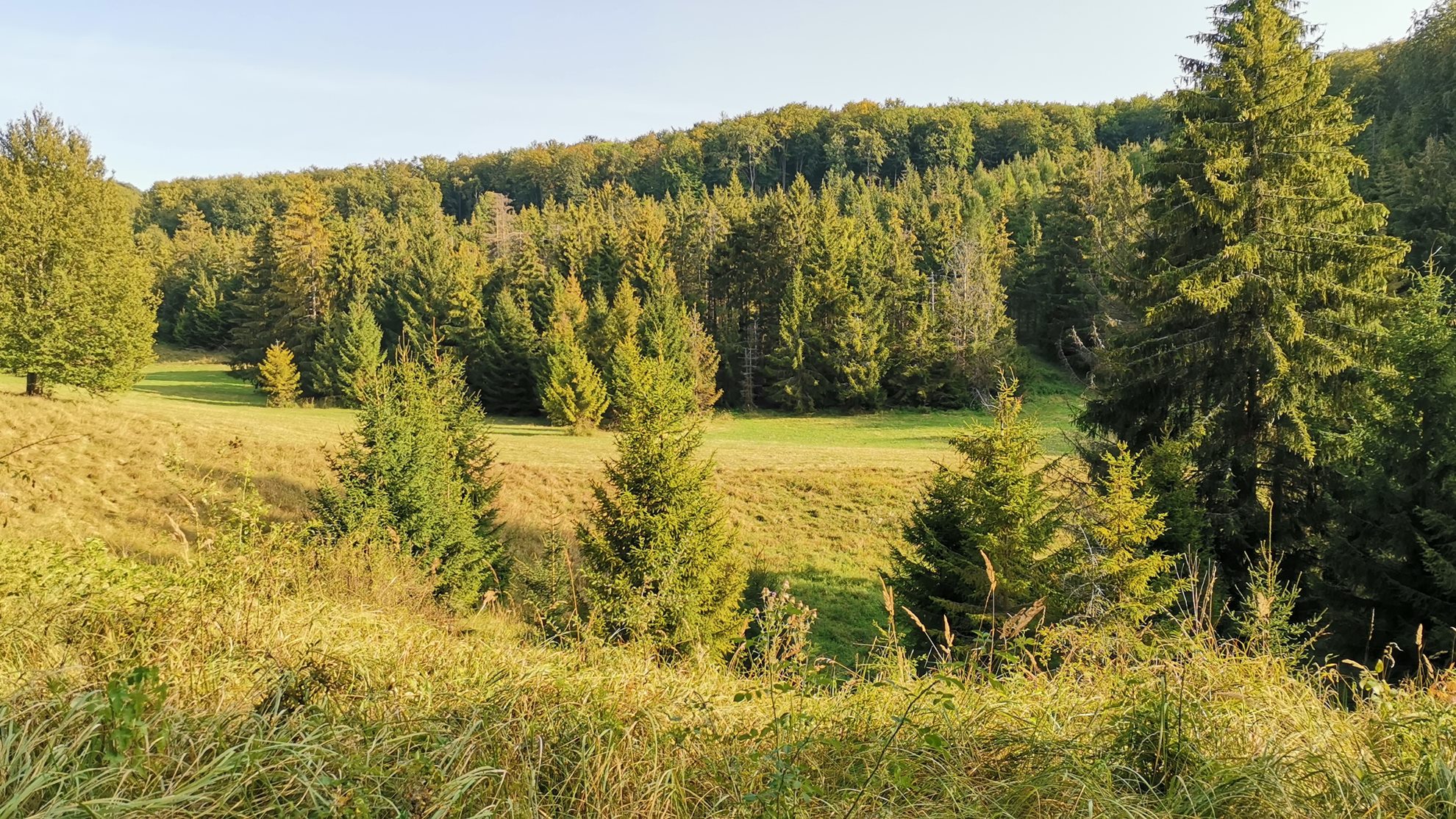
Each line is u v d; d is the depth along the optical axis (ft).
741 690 13.94
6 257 82.02
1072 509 42.32
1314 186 45.14
